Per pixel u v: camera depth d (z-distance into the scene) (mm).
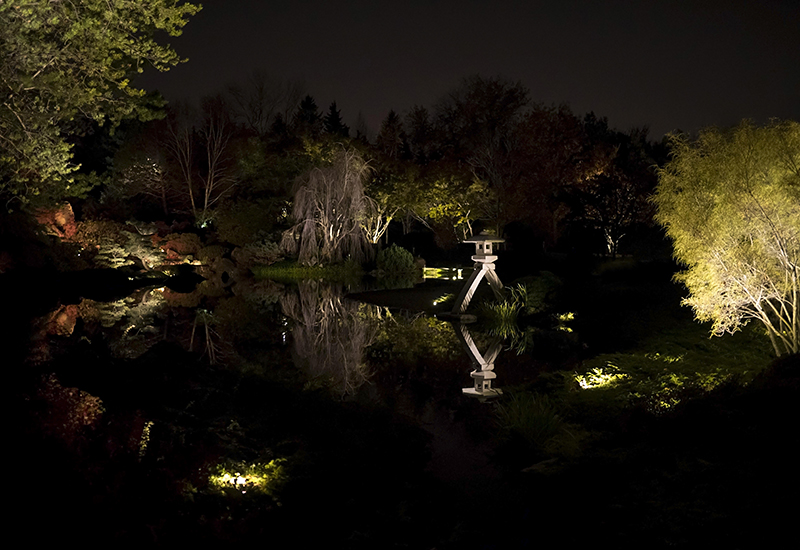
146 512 5113
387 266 36375
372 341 16109
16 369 10000
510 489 6625
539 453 7637
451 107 47500
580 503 5809
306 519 5828
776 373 7484
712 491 5160
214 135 44281
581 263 28922
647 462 6172
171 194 44719
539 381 11109
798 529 4344
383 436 8234
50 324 18344
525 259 32438
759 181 9281
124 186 41812
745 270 9766
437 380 11820
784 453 5492
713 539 4453
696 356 10992
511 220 38719
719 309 10367
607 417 8461
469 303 20547
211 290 29141
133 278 32719
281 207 41594
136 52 13508
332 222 36438
